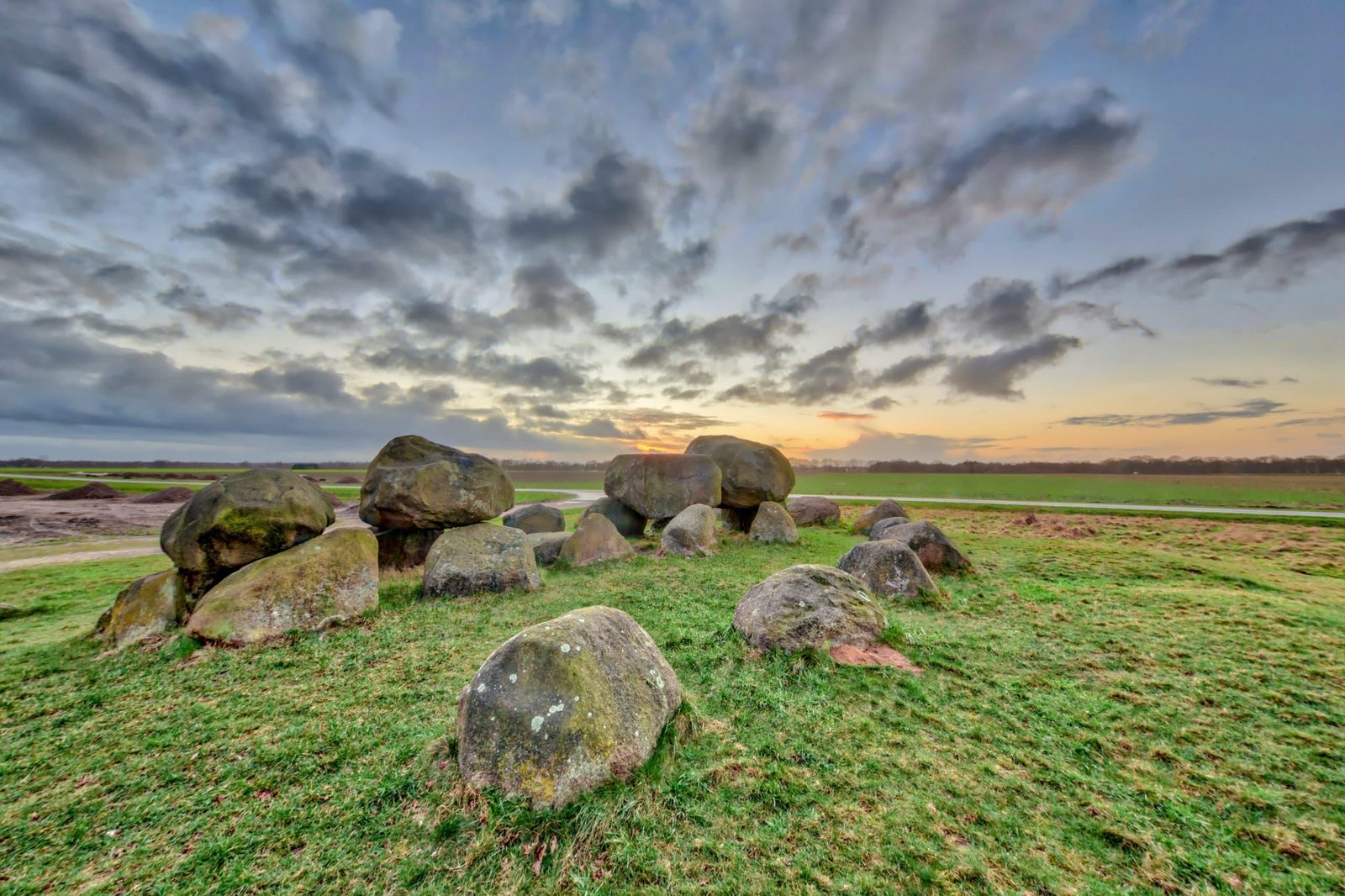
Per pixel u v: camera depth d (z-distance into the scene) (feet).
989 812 12.86
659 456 58.23
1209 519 75.10
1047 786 14.01
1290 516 74.95
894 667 20.98
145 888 11.01
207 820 13.02
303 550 28.53
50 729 17.62
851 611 22.95
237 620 25.16
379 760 15.17
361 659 23.38
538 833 11.66
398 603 31.94
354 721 17.69
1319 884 10.86
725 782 13.84
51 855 12.03
